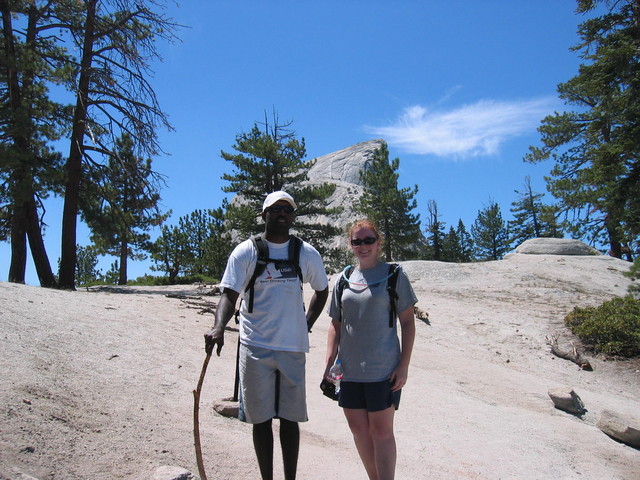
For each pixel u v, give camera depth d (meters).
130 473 3.66
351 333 4.04
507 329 13.27
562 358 11.66
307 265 3.84
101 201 20.00
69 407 4.47
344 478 4.50
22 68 17.67
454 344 12.05
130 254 35.00
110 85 19.80
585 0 17.86
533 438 6.95
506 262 23.62
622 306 13.45
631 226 18.17
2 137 17.14
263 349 3.59
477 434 6.69
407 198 39.22
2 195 16.69
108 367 5.95
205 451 4.39
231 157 32.84
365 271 4.18
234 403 5.63
